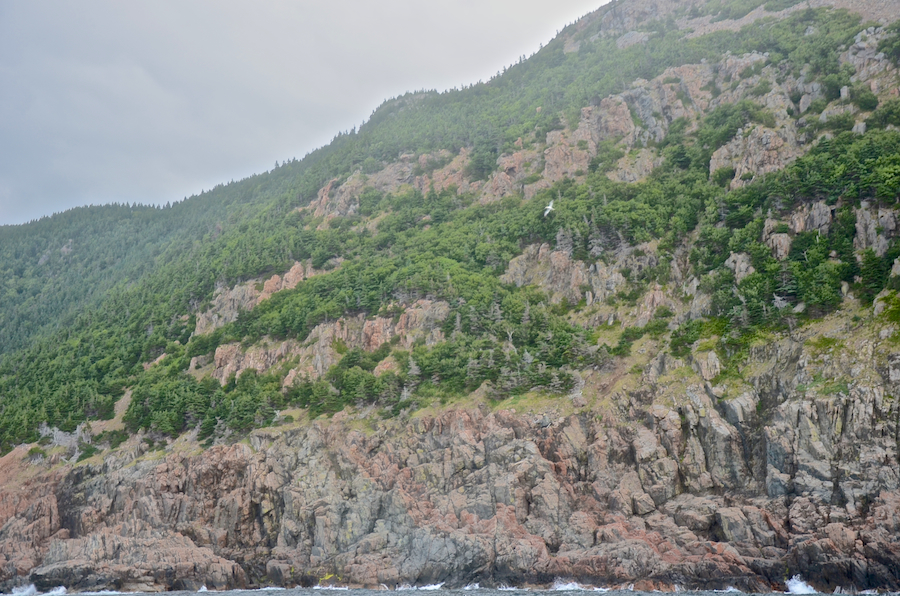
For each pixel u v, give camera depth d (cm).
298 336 18588
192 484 15125
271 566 13450
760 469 11731
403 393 15662
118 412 18850
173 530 14438
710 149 19700
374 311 18662
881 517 9912
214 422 16625
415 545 12562
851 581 9688
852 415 10988
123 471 15838
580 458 13112
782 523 10806
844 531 9988
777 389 12306
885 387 11000
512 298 17612
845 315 12712
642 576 10844
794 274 13850
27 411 19162
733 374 13000
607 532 11612
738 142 19100
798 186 15588
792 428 11469
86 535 15012
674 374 13575
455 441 13788
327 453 14875
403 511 13125
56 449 17688
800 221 15150
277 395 16762
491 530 12212
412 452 14300
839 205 14762
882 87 18288
